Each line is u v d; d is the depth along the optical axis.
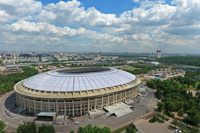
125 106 197.75
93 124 162.50
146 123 162.75
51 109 181.75
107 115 178.38
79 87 189.12
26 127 131.75
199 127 154.38
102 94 189.00
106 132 129.75
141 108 199.25
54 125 160.62
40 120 170.75
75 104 181.75
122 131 148.00
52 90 185.50
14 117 177.62
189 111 169.12
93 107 189.50
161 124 160.25
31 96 182.88
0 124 144.25
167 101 195.00
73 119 172.88
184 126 155.62
